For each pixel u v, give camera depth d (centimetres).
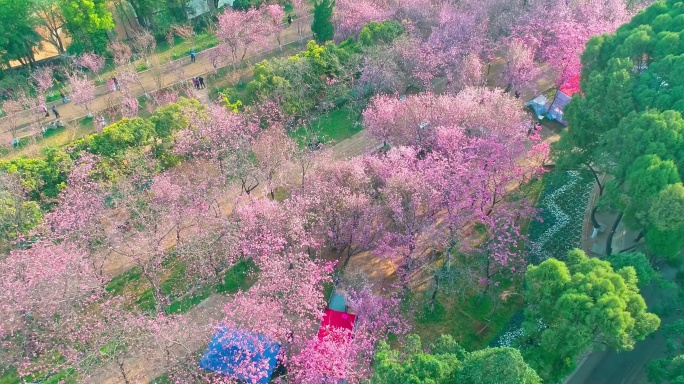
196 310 4288
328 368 3478
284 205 4422
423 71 6034
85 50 7125
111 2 7619
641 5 6956
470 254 4528
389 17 6919
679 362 3253
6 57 6856
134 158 5025
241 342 3634
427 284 4378
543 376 3259
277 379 3588
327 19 6994
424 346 4006
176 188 4562
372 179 4619
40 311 3684
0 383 3838
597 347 3341
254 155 5438
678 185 3581
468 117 4903
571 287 3278
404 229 4256
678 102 4053
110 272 4591
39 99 6197
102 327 3728
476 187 4297
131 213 4622
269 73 5994
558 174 5188
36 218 4481
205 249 4219
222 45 6981
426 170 4322
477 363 2761
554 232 4709
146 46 7038
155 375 3834
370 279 4462
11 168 4747
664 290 4162
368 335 3791
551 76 6600
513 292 4269
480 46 6134
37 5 6756
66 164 4922
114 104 6444
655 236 3831
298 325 3738
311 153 5031
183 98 5750
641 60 4866
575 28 6053
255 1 7981
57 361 3844
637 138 3947
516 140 4788
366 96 6284
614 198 4041
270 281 3841
